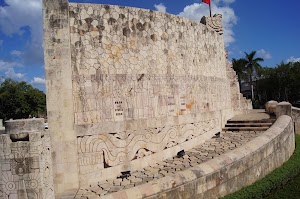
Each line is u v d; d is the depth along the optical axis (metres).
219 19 16.92
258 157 10.00
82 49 9.55
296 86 48.03
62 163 8.95
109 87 10.01
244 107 22.55
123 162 10.13
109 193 7.59
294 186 9.75
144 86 10.94
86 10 9.67
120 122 10.13
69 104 9.09
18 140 6.64
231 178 8.84
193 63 13.50
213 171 8.37
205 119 14.34
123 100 10.30
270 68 54.47
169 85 11.93
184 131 12.62
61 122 9.02
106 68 9.98
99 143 9.64
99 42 9.86
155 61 11.38
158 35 11.55
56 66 9.05
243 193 8.55
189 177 7.87
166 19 11.95
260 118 17.17
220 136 15.09
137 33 10.80
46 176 7.01
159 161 11.25
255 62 46.62
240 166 9.17
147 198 7.10
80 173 9.22
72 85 9.30
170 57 12.04
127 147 10.27
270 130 12.03
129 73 10.51
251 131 15.73
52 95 9.01
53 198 7.49
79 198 8.02
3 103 42.41
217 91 16.03
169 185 7.50
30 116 43.28
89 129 9.47
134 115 10.57
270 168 10.79
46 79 9.00
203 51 14.47
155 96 11.30
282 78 49.72
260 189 8.86
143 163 10.68
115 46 10.20
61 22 9.11
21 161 6.55
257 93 55.69
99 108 9.77
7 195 6.55
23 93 43.81
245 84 58.88
